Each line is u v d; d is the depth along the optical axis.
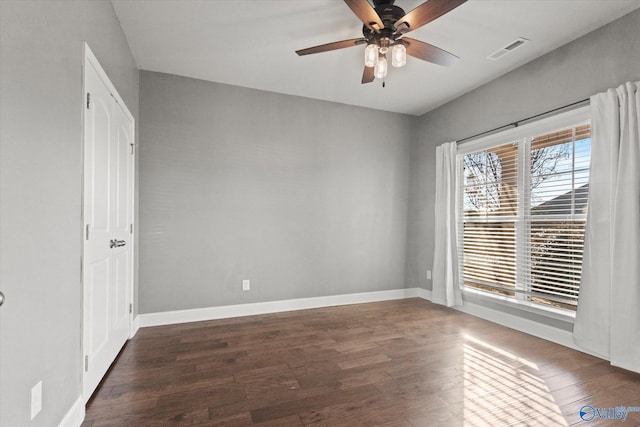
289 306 3.81
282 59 3.06
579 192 2.69
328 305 4.03
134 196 2.98
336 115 4.11
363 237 4.25
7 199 1.07
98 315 1.98
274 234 3.76
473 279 3.71
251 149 3.66
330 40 2.76
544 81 2.95
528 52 2.93
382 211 4.38
